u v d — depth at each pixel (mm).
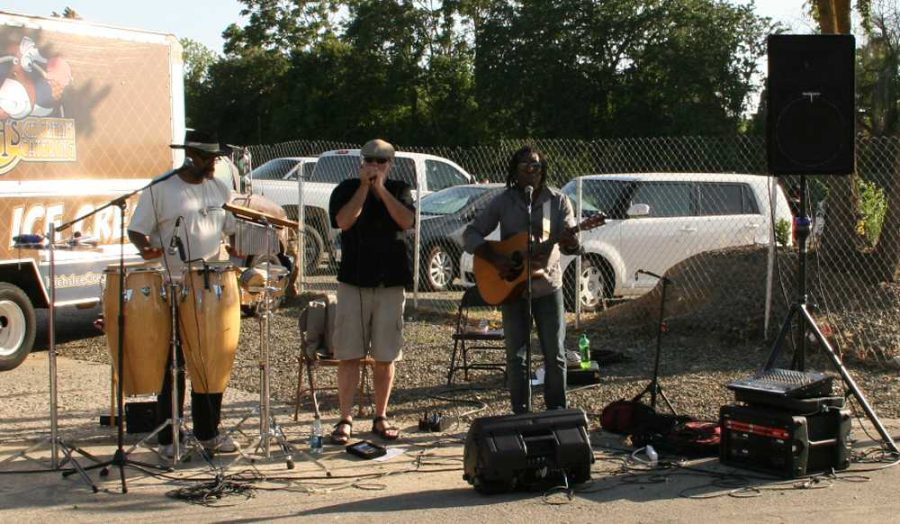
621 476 5781
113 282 5887
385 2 45000
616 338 9961
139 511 5207
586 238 11492
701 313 9844
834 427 5812
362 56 45250
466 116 42406
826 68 6371
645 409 6621
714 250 10758
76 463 5746
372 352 6629
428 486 5656
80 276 9703
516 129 39750
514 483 5469
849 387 6246
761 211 12133
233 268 6039
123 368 5852
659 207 11891
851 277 9648
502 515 5113
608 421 6746
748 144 18484
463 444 6582
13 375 8898
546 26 38500
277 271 6223
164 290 5879
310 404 7656
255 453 6277
